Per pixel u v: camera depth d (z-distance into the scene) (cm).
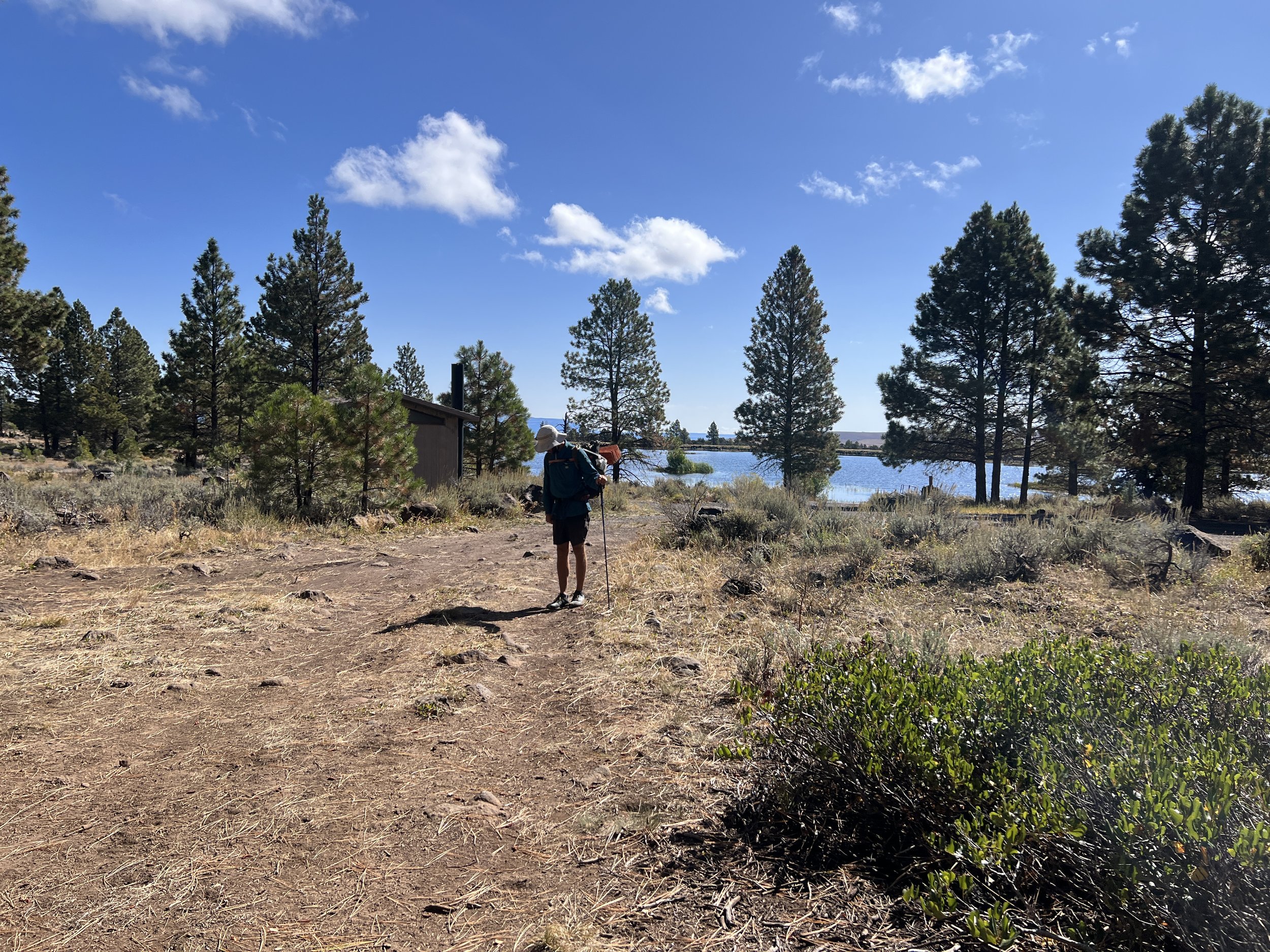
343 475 1220
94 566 734
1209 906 162
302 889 208
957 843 203
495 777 288
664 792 272
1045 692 245
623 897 206
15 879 211
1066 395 2645
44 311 2566
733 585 639
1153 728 221
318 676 418
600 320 4019
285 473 1186
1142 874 170
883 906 200
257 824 246
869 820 241
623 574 728
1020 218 3225
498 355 2269
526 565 820
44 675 398
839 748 244
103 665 420
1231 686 251
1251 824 173
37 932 185
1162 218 2330
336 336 3381
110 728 333
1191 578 684
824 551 852
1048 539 820
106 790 271
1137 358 2484
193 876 214
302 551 904
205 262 3828
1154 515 1262
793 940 185
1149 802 174
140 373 5981
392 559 857
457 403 2156
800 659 385
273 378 3316
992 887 196
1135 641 460
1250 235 2123
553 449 601
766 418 3862
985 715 238
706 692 382
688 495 1652
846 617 545
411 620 550
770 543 908
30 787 272
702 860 226
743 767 289
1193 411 2316
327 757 305
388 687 396
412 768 295
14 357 2548
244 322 3334
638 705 368
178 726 338
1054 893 192
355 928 190
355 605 609
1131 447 2448
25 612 536
